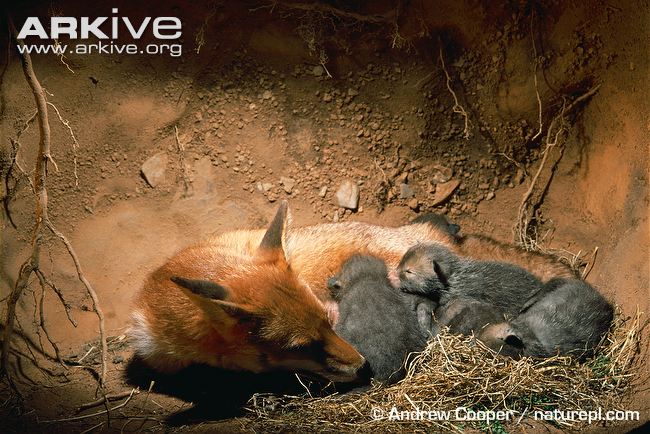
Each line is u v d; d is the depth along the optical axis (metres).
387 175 1.67
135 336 1.41
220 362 1.37
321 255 1.50
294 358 1.32
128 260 1.61
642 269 1.47
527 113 1.64
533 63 1.62
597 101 1.59
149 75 1.66
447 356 1.40
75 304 1.57
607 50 1.56
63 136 1.64
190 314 1.35
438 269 1.47
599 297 1.45
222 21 1.67
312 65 1.67
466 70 1.66
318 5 1.65
